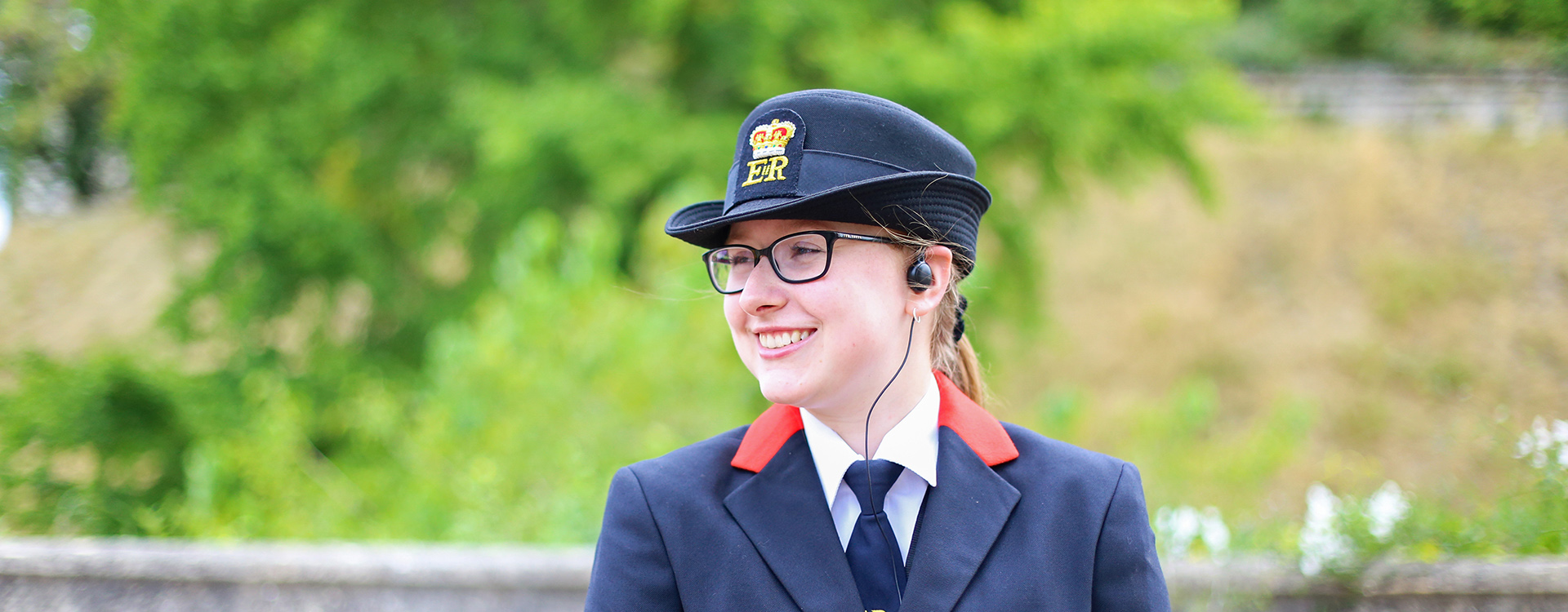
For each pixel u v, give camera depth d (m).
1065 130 10.39
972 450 2.04
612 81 10.61
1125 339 15.95
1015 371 15.50
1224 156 19.33
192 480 6.12
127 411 7.38
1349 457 11.09
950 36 10.18
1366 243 15.73
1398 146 16.92
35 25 9.65
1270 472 6.62
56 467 7.39
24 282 15.98
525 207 10.59
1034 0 10.63
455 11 11.76
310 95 11.21
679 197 8.07
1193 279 16.84
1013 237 11.99
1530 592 3.55
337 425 9.38
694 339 6.66
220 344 11.11
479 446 6.14
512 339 6.43
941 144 1.96
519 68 11.01
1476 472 4.73
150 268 16.34
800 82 10.92
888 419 2.03
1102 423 11.72
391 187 12.64
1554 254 12.44
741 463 2.08
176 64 10.70
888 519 1.99
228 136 11.21
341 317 12.82
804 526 1.95
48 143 11.02
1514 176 13.51
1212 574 3.89
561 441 6.09
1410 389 12.42
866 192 1.79
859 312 1.86
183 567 4.09
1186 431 6.98
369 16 11.51
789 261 1.88
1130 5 10.17
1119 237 18.27
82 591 4.09
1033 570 1.90
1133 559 1.94
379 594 4.11
